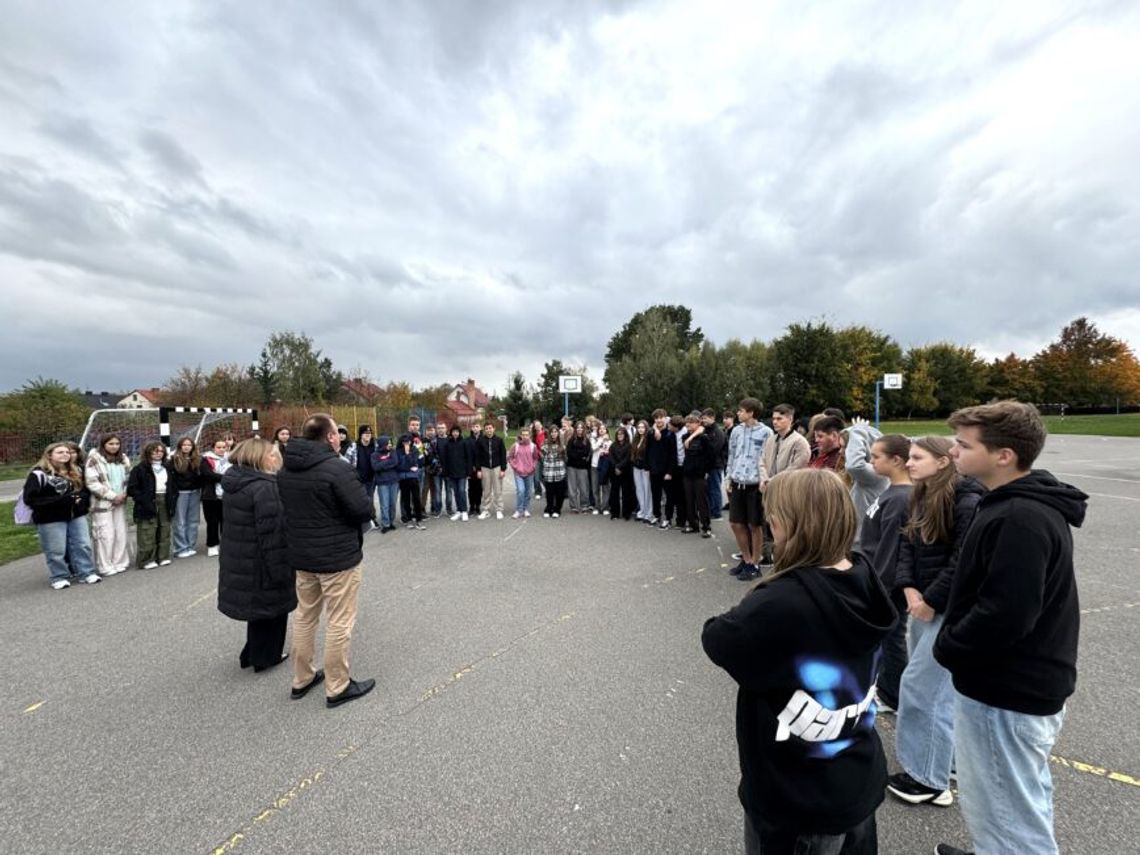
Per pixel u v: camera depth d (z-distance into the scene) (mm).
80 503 6090
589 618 4707
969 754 1748
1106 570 5621
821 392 34969
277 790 2582
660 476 8555
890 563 2746
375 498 11383
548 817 2354
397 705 3338
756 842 1439
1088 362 53906
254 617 3748
